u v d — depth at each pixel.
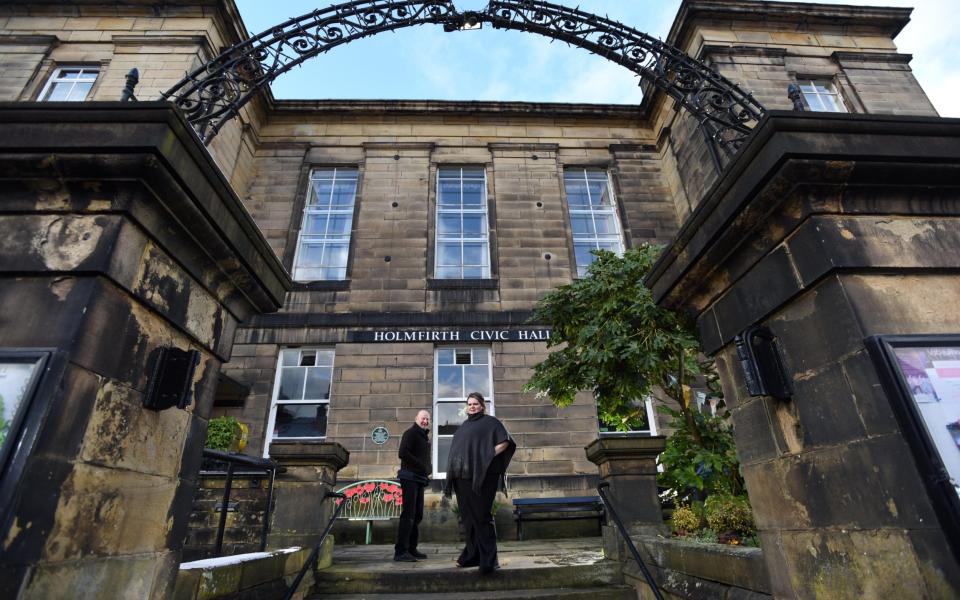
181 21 11.09
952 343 1.78
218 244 2.29
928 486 1.56
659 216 12.60
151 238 2.01
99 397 1.75
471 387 10.34
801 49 11.70
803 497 2.07
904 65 11.62
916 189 2.08
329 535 4.98
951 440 1.62
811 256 1.99
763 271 2.27
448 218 12.45
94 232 1.83
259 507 6.18
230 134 11.50
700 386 8.95
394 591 4.36
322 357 10.47
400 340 10.36
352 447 9.42
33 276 1.79
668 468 5.21
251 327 10.38
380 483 8.10
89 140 1.81
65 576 1.56
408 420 9.72
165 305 2.10
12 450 1.47
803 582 2.07
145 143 1.79
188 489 2.25
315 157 12.80
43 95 10.45
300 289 10.96
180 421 2.22
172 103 1.91
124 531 1.85
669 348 5.33
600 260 6.37
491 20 4.09
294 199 12.19
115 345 1.84
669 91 3.84
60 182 1.88
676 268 2.76
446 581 4.38
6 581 1.38
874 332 1.81
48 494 1.53
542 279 11.45
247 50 3.54
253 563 3.29
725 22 11.84
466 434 4.56
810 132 2.00
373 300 10.95
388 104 13.27
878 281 1.93
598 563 4.62
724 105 3.65
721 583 3.03
